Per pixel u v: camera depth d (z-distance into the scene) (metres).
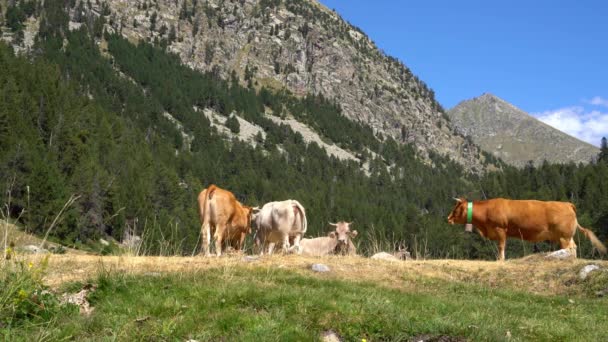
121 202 56.66
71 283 8.84
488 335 7.42
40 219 37.91
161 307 7.61
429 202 168.62
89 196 53.47
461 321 7.89
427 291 11.55
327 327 7.31
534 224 15.30
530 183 111.69
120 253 11.81
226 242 15.54
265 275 10.78
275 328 6.98
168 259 12.30
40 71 110.25
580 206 79.12
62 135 77.81
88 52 190.25
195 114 187.38
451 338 7.36
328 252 18.69
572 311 10.41
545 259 14.46
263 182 127.81
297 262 13.05
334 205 107.25
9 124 69.00
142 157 91.31
